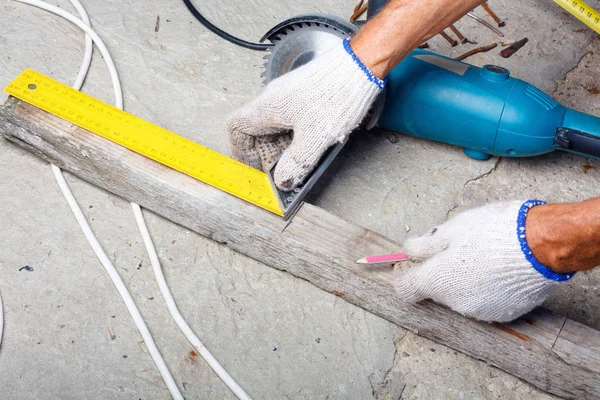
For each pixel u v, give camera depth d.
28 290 1.80
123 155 1.91
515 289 1.46
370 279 1.73
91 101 2.04
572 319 1.81
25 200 1.97
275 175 1.84
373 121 2.03
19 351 1.69
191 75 2.38
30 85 2.04
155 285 1.86
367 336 1.83
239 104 2.33
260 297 1.87
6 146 2.09
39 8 2.49
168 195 1.88
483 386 1.77
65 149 1.96
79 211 1.94
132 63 2.39
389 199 2.11
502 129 2.02
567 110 2.03
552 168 2.27
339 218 1.82
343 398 1.72
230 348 1.76
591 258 1.32
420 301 1.69
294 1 2.72
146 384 1.68
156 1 2.61
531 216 1.39
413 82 2.05
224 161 1.92
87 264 1.87
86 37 2.37
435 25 1.69
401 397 1.74
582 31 2.73
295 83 1.74
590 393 1.67
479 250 1.44
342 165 2.18
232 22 2.59
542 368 1.67
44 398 1.62
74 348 1.71
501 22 2.71
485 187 2.20
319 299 1.88
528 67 2.55
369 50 1.68
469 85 2.03
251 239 1.85
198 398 1.67
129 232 1.96
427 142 2.29
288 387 1.71
